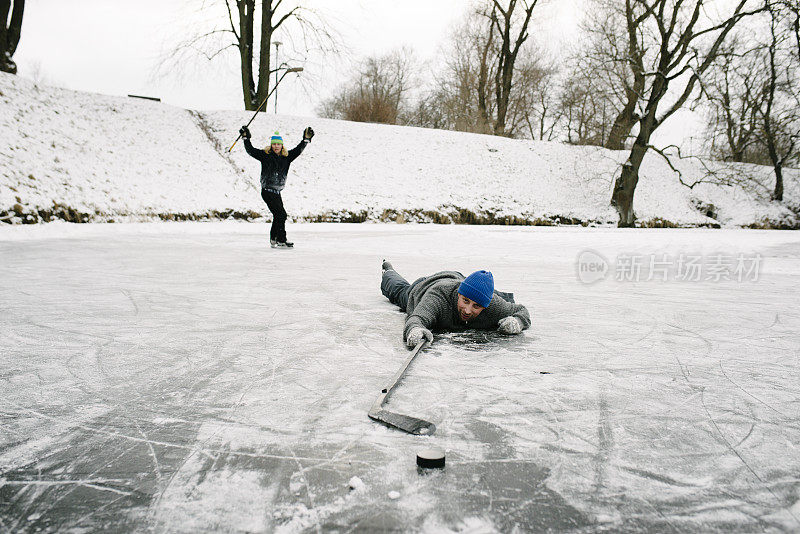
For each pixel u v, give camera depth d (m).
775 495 1.47
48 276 5.48
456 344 3.05
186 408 2.04
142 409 2.02
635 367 2.66
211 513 1.35
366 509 1.37
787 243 13.91
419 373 2.49
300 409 2.03
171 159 20.00
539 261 8.27
